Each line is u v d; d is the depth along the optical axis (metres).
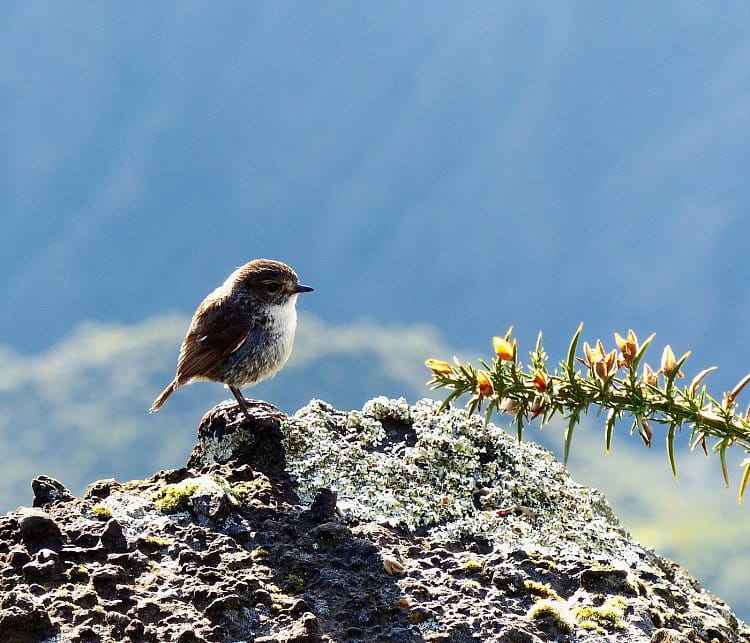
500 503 4.76
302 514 4.43
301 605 3.65
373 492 4.72
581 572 4.16
